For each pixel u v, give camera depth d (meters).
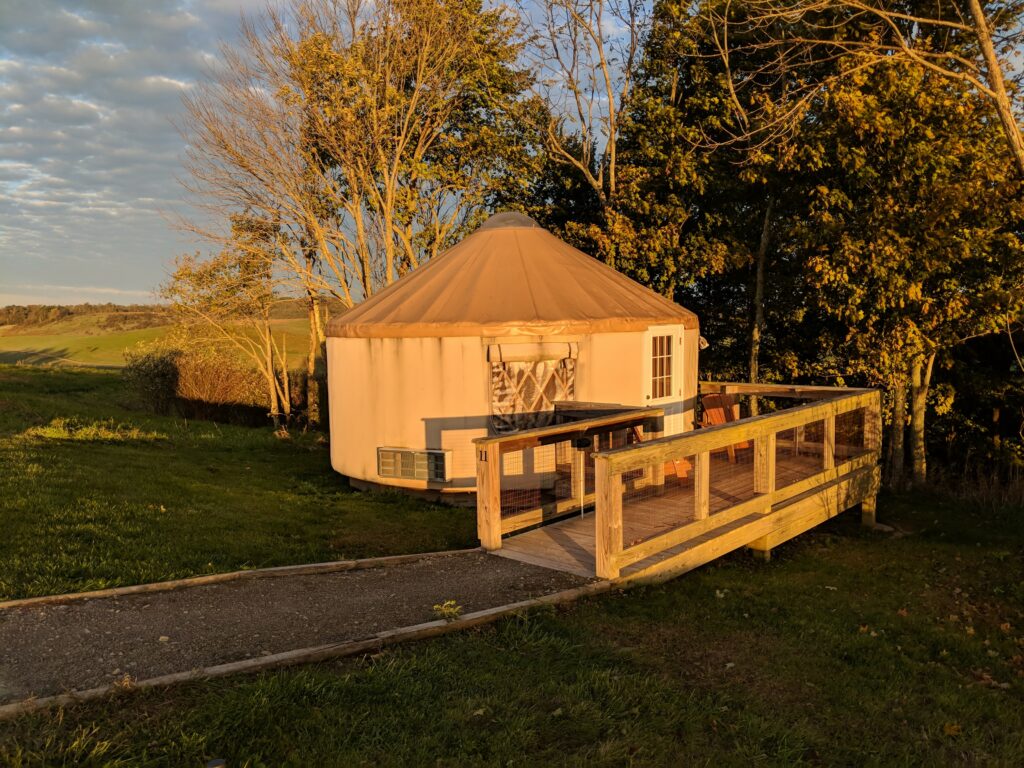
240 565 5.82
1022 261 11.25
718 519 6.42
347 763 3.04
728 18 13.69
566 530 6.64
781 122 11.82
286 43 17.12
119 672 3.73
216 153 17.59
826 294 12.98
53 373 26.14
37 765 2.83
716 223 15.07
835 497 8.39
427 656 4.07
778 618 5.42
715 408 10.34
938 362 14.66
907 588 6.86
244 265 19.48
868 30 12.20
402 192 18.73
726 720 3.70
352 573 5.61
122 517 6.88
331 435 10.79
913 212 11.57
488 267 10.02
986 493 12.23
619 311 9.58
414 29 17.81
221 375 20.47
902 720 4.00
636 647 4.52
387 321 9.36
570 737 3.38
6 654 3.89
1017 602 6.70
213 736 3.13
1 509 6.60
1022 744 3.85
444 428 9.16
